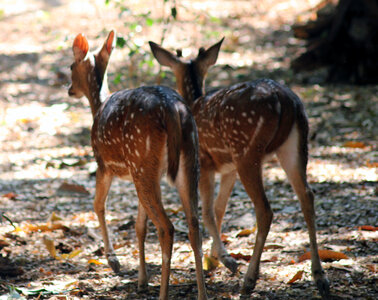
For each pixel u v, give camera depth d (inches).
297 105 308.8
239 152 316.5
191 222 283.3
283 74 844.6
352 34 786.2
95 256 381.4
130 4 1046.4
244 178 315.0
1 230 410.9
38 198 489.1
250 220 427.8
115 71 864.3
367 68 777.6
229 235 404.8
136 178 294.2
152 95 293.3
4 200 479.5
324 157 548.7
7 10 1349.7
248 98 311.7
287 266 336.8
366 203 428.1
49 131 684.1
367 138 589.0
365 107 682.2
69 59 997.8
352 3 792.3
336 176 494.0
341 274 318.0
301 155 310.0
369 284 304.2
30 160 590.6
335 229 390.0
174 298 308.8
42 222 436.8
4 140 654.5
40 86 875.4
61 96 830.5
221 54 968.3
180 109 287.9
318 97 736.3
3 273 340.5
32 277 339.0
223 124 323.9
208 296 307.9
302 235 388.8
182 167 286.0
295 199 460.8
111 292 319.0
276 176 515.5
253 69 879.1
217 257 361.4
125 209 467.5
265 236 308.8
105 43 380.8
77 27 1135.0
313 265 299.3
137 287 326.0
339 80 799.7
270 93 307.4
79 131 685.9
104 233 357.4
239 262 356.2
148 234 421.1
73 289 317.7
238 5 1248.2
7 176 541.6
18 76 922.7
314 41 856.9
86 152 616.4
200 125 349.7
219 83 822.5
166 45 973.2
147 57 880.9
